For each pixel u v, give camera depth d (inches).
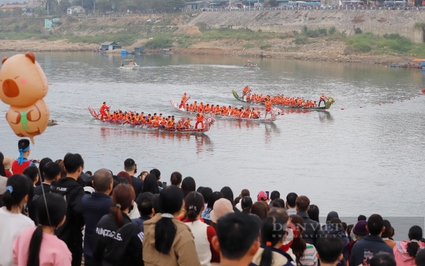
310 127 2146.9
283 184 1357.0
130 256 385.1
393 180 1403.8
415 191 1307.8
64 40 7239.2
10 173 621.9
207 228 397.1
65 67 4495.6
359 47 5344.5
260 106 2709.2
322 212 1134.4
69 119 2185.0
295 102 2623.0
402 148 1784.0
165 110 2488.9
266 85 3503.9
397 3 6466.5
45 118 434.9
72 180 448.5
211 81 3698.3
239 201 649.6
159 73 4160.9
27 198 377.7
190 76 3983.8
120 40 6939.0
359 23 5876.0
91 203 421.4
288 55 5693.9
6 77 418.0
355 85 3521.2
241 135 1967.3
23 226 366.6
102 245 380.8
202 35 6678.2
